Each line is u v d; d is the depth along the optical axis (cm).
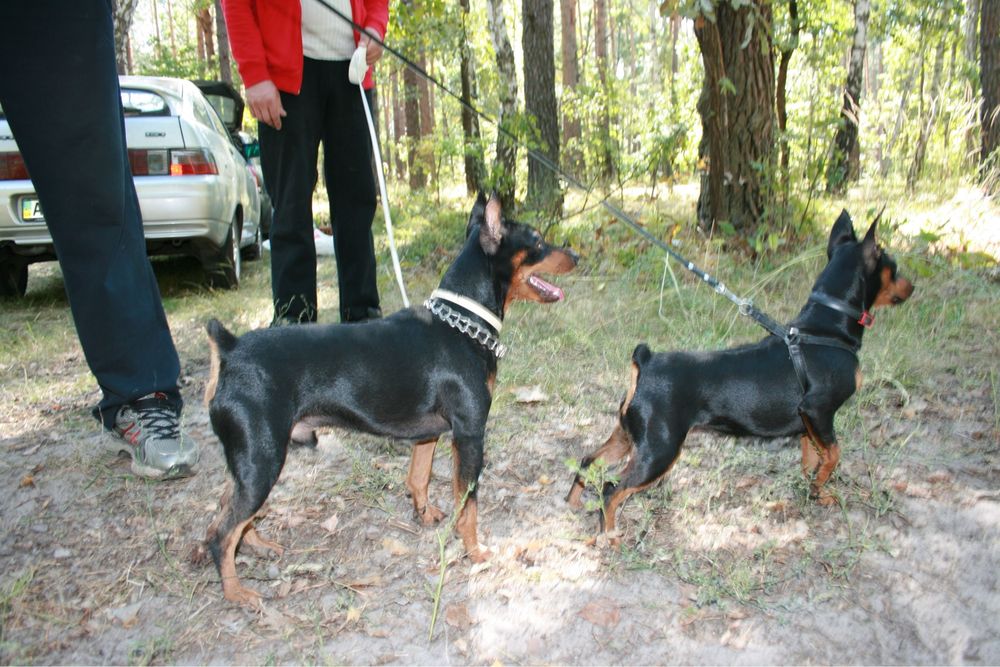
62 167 355
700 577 314
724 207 785
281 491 389
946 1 1516
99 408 400
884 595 304
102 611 301
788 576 317
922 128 1025
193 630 291
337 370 314
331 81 510
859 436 427
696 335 551
